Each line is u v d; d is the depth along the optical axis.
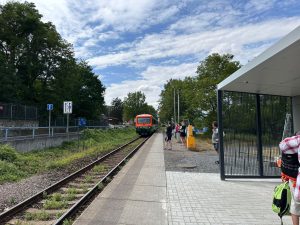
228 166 14.96
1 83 44.12
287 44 6.67
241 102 12.90
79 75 64.94
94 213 7.32
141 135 53.00
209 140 39.34
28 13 49.91
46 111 52.59
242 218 7.05
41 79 54.75
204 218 7.04
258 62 8.16
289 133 13.38
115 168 13.86
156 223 6.67
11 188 10.57
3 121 29.86
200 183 11.11
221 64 47.84
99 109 77.81
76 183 11.31
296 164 5.47
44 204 8.10
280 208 5.58
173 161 17.38
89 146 30.09
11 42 48.53
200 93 46.31
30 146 22.33
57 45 53.94
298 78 9.96
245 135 13.24
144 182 11.13
